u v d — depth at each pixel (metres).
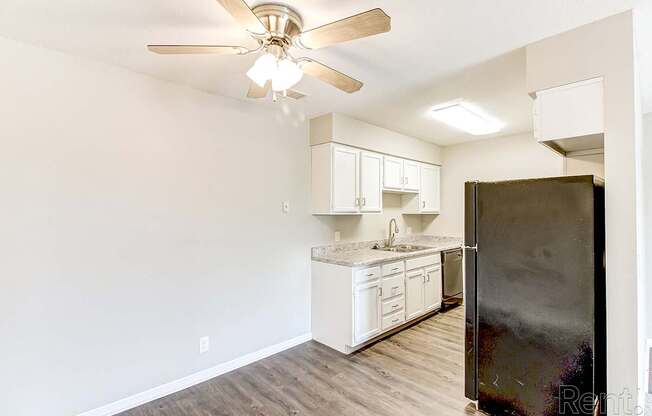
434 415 2.15
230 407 2.28
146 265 2.38
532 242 1.95
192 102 2.63
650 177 3.20
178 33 1.85
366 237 4.20
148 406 2.31
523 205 1.99
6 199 1.87
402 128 3.92
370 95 2.82
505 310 2.05
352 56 2.12
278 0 1.55
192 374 2.60
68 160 2.07
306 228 3.46
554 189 1.88
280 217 3.22
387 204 4.55
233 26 1.78
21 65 1.92
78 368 2.10
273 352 3.12
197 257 2.64
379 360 2.96
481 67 2.29
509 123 3.71
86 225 2.14
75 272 2.10
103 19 1.71
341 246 3.84
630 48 1.64
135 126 2.34
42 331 1.98
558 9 1.63
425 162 4.66
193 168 2.63
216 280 2.75
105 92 2.21
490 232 2.12
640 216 1.94
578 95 1.80
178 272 2.54
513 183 2.03
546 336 1.89
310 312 3.47
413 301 3.79
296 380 2.63
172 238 2.51
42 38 1.89
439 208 4.98
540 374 1.91
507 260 2.04
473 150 4.65
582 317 1.77
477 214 2.18
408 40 1.93
